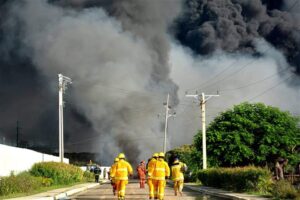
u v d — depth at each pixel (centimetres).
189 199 2328
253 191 2678
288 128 4525
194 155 4778
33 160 3988
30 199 2184
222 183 3438
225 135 4566
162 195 1944
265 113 4578
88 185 4131
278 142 4403
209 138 4591
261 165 4475
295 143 4428
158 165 1945
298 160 4381
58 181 4103
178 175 2628
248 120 4509
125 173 1942
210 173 3812
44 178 3678
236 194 2562
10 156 3241
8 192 2575
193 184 4494
